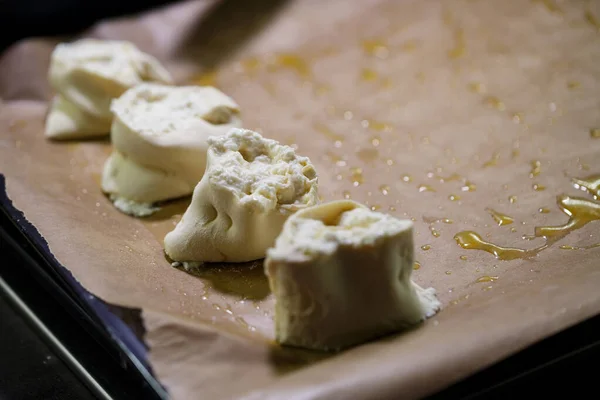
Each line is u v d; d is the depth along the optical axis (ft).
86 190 1.56
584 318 1.21
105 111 1.70
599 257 1.36
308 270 1.19
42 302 1.43
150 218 1.50
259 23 2.04
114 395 1.29
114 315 1.24
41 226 1.40
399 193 1.55
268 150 1.39
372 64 1.93
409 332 1.24
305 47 1.99
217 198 1.34
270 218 1.35
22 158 1.62
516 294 1.28
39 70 1.86
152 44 1.97
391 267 1.22
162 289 1.32
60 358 1.36
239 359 1.22
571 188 1.52
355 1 2.08
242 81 1.90
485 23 1.99
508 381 1.20
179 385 1.18
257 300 1.32
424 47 1.96
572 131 1.65
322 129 1.74
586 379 1.24
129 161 1.54
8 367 1.37
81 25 2.03
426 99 1.80
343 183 1.58
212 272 1.37
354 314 1.23
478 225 1.46
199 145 1.50
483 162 1.61
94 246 1.38
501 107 1.74
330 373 1.17
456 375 1.16
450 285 1.34
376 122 1.75
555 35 1.92
